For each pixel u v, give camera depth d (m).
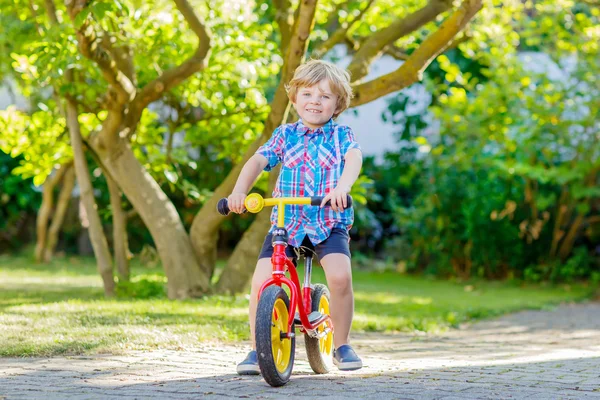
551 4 11.85
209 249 8.66
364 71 8.22
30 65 8.03
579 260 14.08
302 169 4.29
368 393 3.83
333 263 4.19
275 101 7.69
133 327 5.89
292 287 4.05
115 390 3.87
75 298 8.23
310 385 4.06
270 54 9.01
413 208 15.47
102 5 6.46
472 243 14.65
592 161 13.23
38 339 5.27
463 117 13.57
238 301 8.17
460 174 14.85
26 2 8.52
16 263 14.29
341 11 9.99
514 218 14.51
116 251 9.10
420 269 15.70
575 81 13.30
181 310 7.08
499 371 4.73
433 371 4.66
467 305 10.07
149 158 9.23
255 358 4.32
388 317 8.02
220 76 8.99
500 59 13.02
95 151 8.70
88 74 8.31
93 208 8.53
